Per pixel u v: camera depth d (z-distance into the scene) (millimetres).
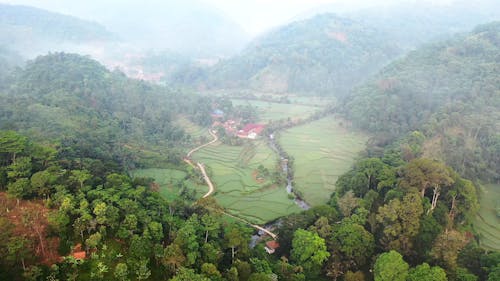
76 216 64000
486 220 86625
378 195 82938
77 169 80625
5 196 66625
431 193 78812
